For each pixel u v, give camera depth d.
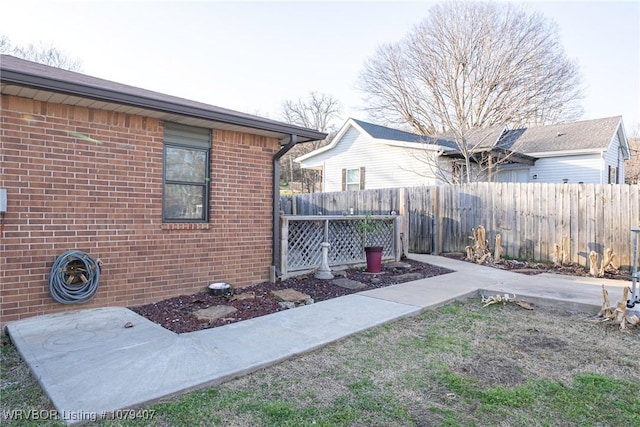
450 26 21.17
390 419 2.53
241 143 6.07
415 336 4.13
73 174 4.48
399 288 6.19
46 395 2.71
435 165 14.00
